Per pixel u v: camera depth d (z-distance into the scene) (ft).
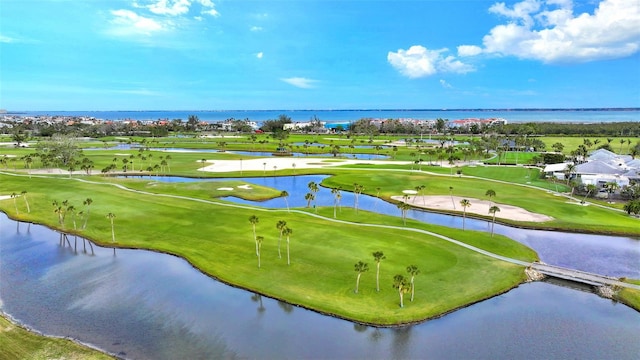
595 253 250.16
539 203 359.05
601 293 194.29
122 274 210.38
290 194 412.77
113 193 376.89
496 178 488.44
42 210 323.37
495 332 160.45
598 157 544.62
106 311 172.96
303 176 516.73
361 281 195.11
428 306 175.83
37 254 238.48
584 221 305.94
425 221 317.01
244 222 285.43
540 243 268.00
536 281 208.03
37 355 139.95
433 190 417.28
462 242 251.39
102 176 486.79
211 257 226.38
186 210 317.42
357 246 238.07
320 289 188.96
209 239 252.42
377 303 176.96
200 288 194.49
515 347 150.61
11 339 149.48
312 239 249.75
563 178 474.49
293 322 164.96
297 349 147.43
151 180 453.58
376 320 164.86
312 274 202.90
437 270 208.54
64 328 159.63
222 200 360.48
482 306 180.65
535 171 530.27
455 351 147.84
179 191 398.21
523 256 235.81
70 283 200.13
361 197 399.65
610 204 365.81
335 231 264.72
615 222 305.53
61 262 226.58
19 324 162.30
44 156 586.86
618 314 176.14
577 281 205.36
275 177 510.99
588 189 393.91
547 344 152.87
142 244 248.73
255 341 151.84
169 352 144.66
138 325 162.20
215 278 203.92
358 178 478.18
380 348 149.07
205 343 150.20
